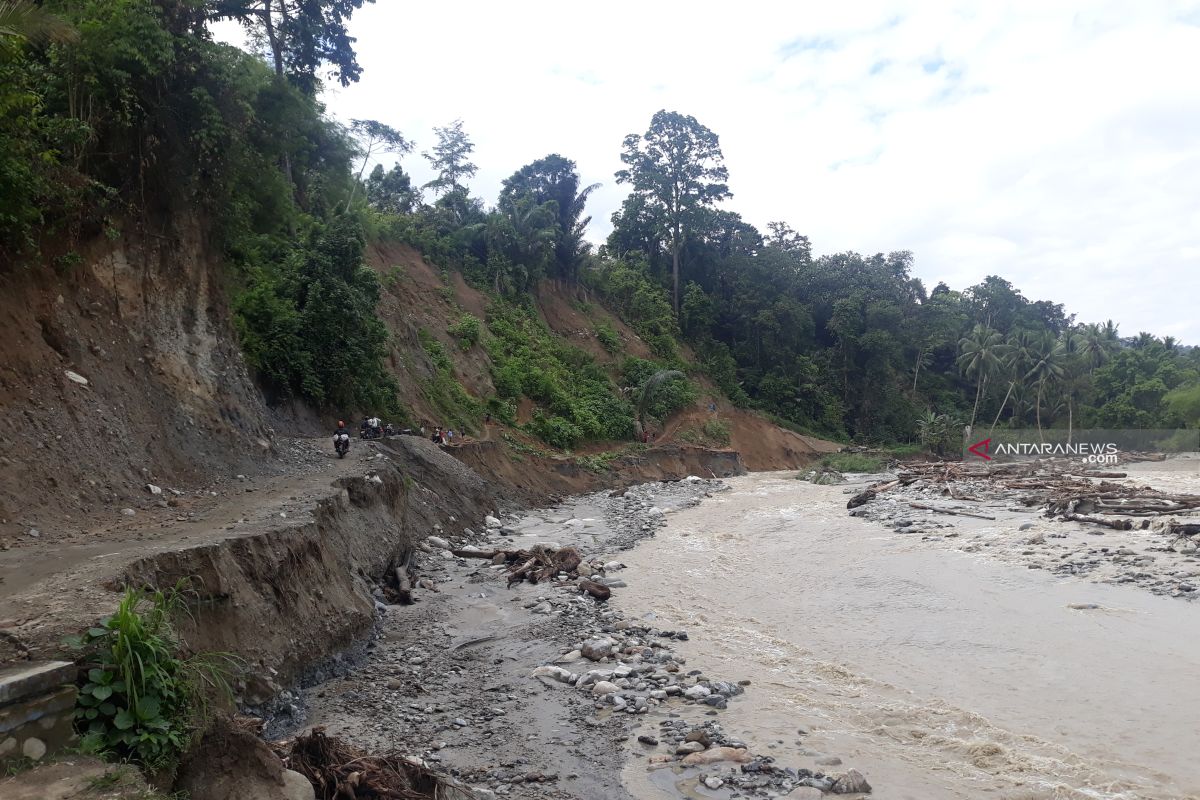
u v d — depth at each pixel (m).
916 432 75.00
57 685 5.41
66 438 12.74
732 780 8.05
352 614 12.23
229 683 8.58
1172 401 71.25
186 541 9.91
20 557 9.06
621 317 67.12
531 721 9.77
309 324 27.52
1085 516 23.31
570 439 44.28
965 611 14.52
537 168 64.94
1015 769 8.26
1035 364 69.81
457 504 25.70
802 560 20.20
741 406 66.88
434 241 52.19
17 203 12.96
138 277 16.75
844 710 10.10
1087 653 11.87
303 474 18.27
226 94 18.55
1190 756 8.40
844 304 77.62
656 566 19.86
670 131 74.81
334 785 6.52
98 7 15.49
